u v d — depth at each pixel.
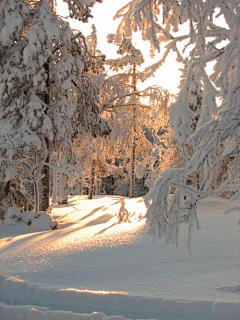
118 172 33.28
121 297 4.54
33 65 13.27
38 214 13.41
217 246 6.21
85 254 6.57
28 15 13.78
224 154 4.79
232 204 11.29
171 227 4.60
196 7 5.02
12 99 14.02
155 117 26.28
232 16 4.94
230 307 4.05
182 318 4.18
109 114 26.06
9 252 7.35
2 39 13.20
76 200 29.77
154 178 23.50
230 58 4.68
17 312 4.43
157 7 5.37
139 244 6.79
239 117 4.46
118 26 5.77
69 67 14.75
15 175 13.29
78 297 4.72
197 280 5.06
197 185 11.39
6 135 12.65
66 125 14.60
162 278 5.27
